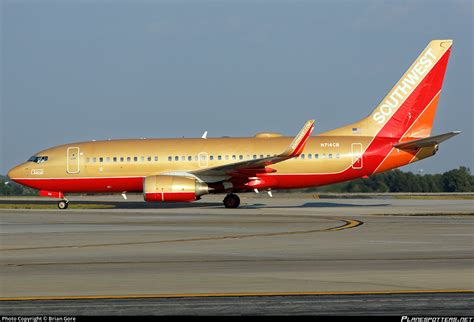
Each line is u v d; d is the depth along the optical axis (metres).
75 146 147.75
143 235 80.06
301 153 135.75
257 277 48.78
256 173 139.00
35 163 147.38
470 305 39.00
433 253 61.41
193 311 37.78
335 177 140.38
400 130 140.62
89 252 63.97
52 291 43.75
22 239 76.25
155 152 144.50
